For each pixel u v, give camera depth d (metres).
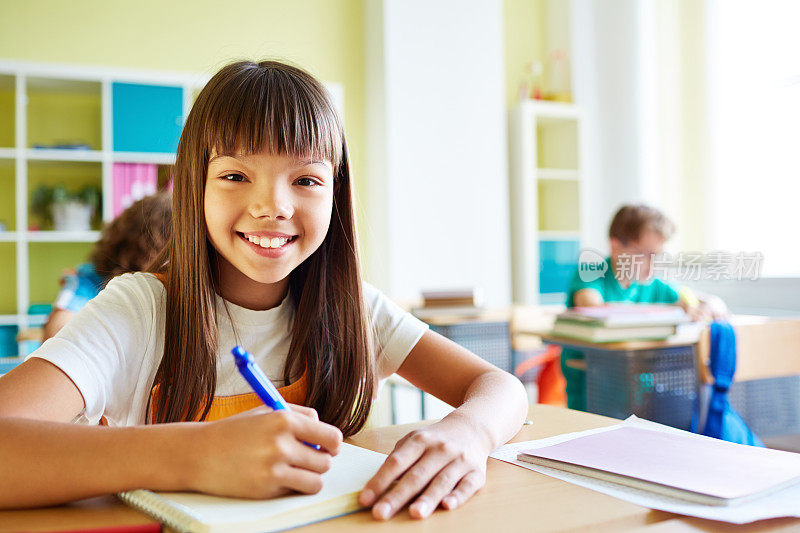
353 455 0.68
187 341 0.79
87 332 0.74
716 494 0.55
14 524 0.51
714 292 3.57
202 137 0.76
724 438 1.81
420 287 4.02
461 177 4.13
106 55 3.74
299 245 0.77
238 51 3.96
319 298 0.88
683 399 2.09
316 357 0.88
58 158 3.47
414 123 4.03
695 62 3.96
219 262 0.85
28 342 3.01
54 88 3.66
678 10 4.07
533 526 0.51
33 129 3.75
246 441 0.54
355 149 4.19
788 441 2.09
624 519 0.53
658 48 4.21
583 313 2.08
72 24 3.69
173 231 0.81
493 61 4.23
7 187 3.71
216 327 0.81
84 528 0.51
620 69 4.34
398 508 0.54
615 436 0.77
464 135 4.15
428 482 0.57
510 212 4.48
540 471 0.66
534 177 4.36
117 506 0.56
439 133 4.08
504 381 0.84
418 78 4.04
